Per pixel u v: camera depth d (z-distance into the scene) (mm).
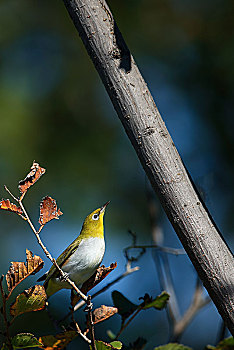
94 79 10023
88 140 9305
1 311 5129
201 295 5465
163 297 5223
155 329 6418
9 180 8625
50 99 9609
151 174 5121
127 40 10000
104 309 5160
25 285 6527
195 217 5113
